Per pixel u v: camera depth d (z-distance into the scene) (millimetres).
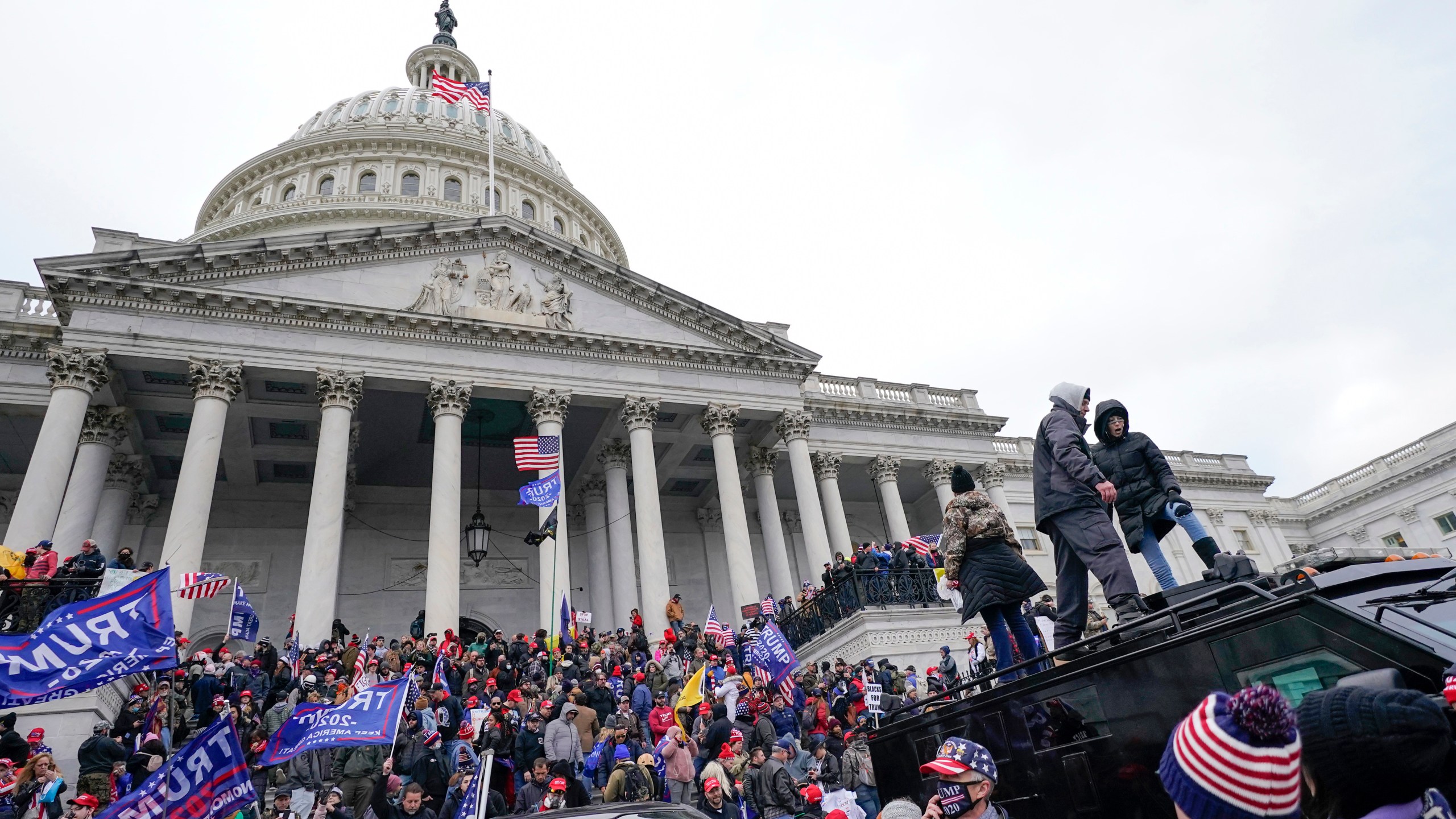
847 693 20234
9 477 34625
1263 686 2223
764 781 13047
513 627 39094
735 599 31922
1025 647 8039
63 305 27938
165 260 28359
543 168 66062
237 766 9484
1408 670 4336
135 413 32188
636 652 24688
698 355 35500
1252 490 55000
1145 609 6727
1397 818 2199
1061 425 7711
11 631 17812
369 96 70250
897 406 42188
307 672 20453
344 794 14578
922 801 7562
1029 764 6480
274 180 60750
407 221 56000
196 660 20219
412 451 38188
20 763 13930
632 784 13914
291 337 29656
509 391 32312
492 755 9594
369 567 38156
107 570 18703
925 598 27312
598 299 35406
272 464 36969
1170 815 5398
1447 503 53062
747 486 43906
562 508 30453
